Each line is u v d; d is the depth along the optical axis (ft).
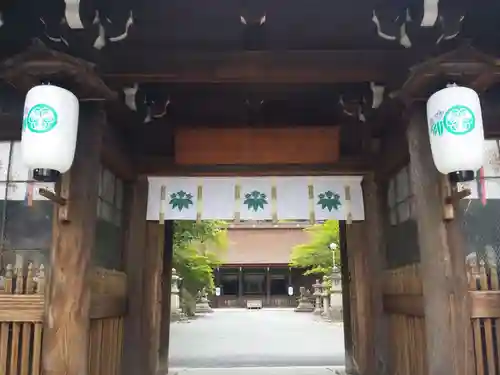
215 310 125.49
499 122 14.97
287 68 13.35
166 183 19.12
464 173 11.05
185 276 70.38
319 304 97.50
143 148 18.63
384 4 12.31
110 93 12.66
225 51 13.15
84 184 12.70
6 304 12.73
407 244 15.99
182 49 13.15
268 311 119.85
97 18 12.10
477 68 11.18
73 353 11.93
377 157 18.21
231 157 17.66
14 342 12.64
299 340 48.55
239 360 32.65
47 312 12.12
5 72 11.25
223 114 18.08
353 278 20.47
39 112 10.81
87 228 12.56
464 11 12.03
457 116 10.98
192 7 12.25
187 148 17.63
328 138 17.52
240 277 143.02
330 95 16.88
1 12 12.24
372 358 17.87
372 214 18.43
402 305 15.56
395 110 14.78
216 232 57.98
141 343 18.10
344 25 12.93
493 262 14.48
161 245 21.59
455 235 12.35
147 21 12.60
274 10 12.43
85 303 12.25
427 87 11.96
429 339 12.02
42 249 14.73
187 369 27.68
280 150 17.61
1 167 15.11
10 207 14.97
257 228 142.92
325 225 69.05
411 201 15.62
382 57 13.23
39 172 10.78
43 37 12.64
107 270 15.23
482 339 12.81
